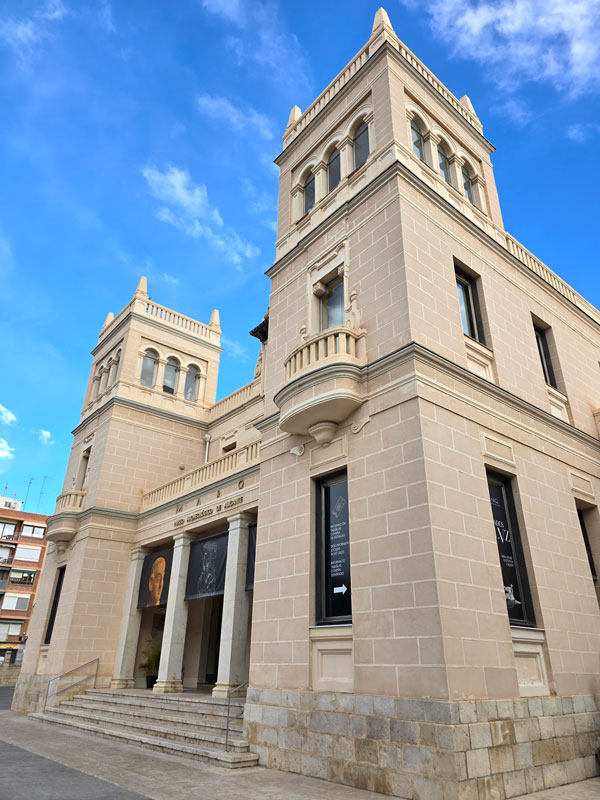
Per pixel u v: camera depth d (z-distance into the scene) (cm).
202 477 2073
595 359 1767
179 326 2958
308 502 1188
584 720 1034
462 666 855
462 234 1401
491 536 1041
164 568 2095
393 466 1027
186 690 1962
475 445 1106
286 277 1551
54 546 2500
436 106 1590
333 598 1087
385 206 1280
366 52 1585
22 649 6247
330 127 1605
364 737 897
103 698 1823
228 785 873
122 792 808
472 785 771
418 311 1150
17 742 1345
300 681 1053
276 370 1464
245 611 1655
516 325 1455
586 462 1436
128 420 2556
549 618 1086
